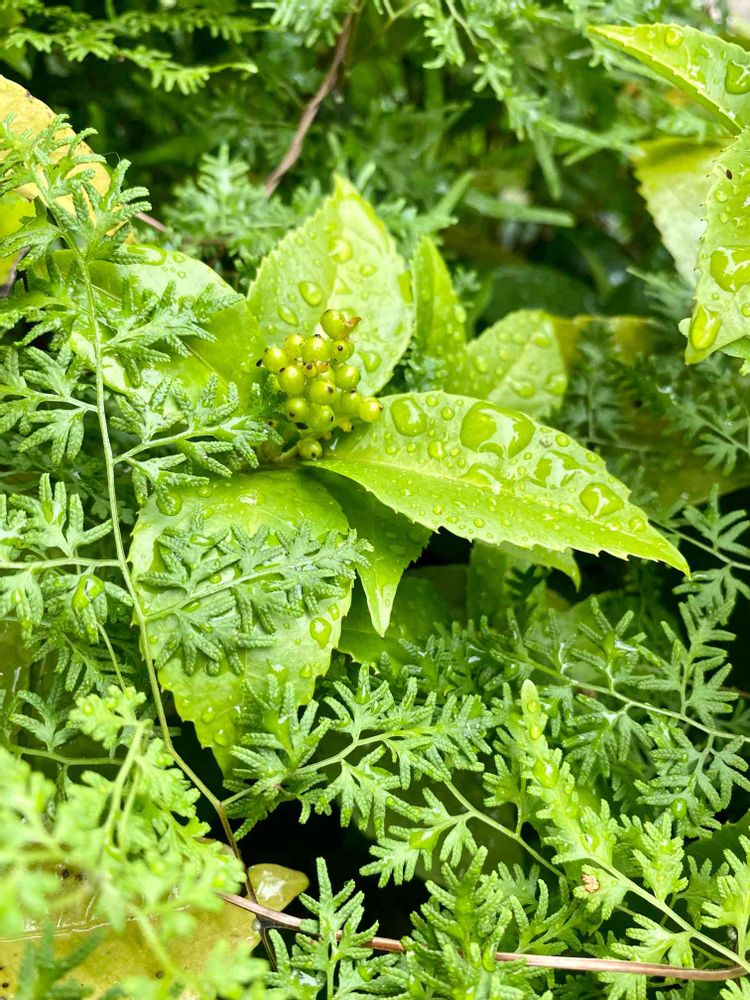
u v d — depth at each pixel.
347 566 0.29
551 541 0.29
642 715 0.33
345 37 0.39
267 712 0.28
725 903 0.28
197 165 0.40
